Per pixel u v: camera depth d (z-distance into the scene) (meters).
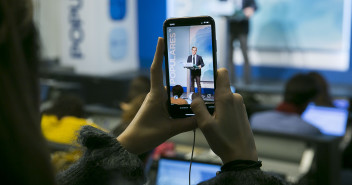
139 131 0.71
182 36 0.80
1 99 0.31
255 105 5.53
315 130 2.52
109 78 6.84
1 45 0.32
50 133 1.98
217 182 0.60
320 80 4.16
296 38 7.12
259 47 7.35
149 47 8.19
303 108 2.79
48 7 7.34
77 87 6.45
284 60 7.23
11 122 0.31
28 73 0.35
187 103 0.75
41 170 0.33
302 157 2.01
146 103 0.72
